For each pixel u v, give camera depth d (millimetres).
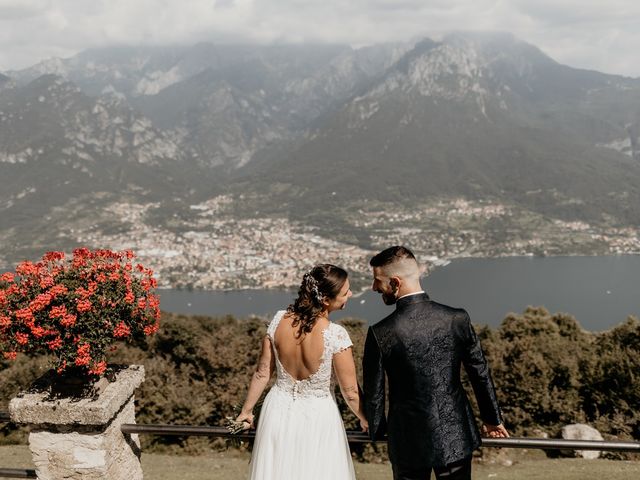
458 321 3465
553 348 22859
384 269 3600
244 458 18688
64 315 4363
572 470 16641
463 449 3355
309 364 3709
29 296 4504
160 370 21281
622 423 20266
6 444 18734
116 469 4641
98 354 4516
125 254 4855
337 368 3676
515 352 22484
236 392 20547
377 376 3473
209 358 22328
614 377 21047
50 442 4527
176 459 18000
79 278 4617
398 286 3586
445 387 3389
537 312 30125
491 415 3502
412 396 3402
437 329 3424
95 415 4379
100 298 4477
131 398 4895
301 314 3688
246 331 27703
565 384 22172
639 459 18453
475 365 3480
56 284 4539
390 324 3477
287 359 3771
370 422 3523
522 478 15539
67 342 4477
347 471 3861
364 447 18219
